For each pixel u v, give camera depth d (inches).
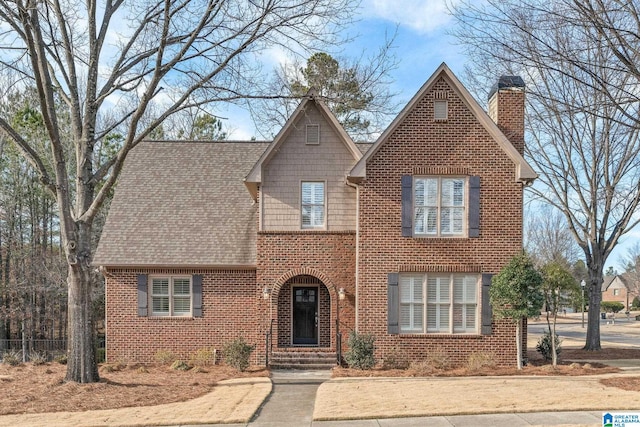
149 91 555.5
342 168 781.3
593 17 414.6
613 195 910.4
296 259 768.3
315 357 741.3
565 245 1939.0
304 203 779.4
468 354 714.2
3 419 439.2
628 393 502.9
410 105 727.7
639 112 528.7
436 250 722.8
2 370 682.2
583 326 1982.0
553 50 486.6
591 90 710.5
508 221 721.6
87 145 595.5
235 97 597.0
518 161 717.9
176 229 827.4
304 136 784.9
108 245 802.8
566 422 409.4
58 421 431.5
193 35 557.0
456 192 733.3
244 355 708.7
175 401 506.6
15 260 1311.5
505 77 751.7
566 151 932.0
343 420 431.2
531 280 660.7
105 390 542.9
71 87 601.9
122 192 875.4
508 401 476.1
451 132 729.0
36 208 1422.2
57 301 1414.9
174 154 939.3
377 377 628.7
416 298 727.1
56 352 1189.7
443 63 727.1
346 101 641.6
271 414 463.5
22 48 591.2
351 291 762.8
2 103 1175.0
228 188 890.7
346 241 768.3
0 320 1296.8
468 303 723.4
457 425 408.5
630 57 468.4
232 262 786.8
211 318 796.0
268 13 566.6
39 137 1269.7
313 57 1214.9
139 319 793.6
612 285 4062.5
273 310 762.2
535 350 907.4
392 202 728.3
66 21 616.7
